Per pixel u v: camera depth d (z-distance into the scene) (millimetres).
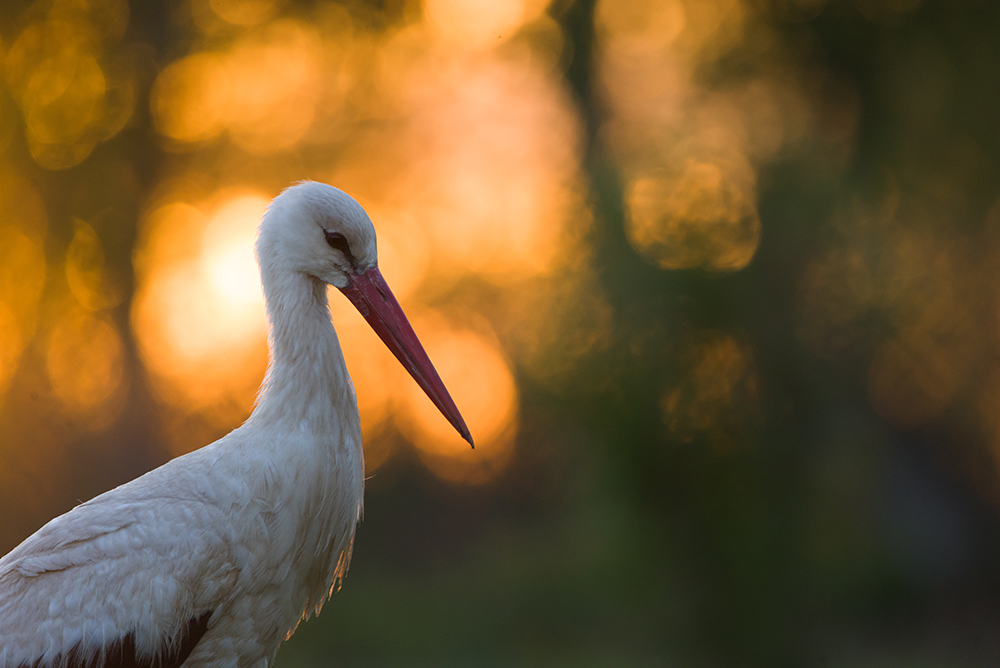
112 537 5020
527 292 16453
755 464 12789
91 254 19906
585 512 14609
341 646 15406
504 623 15766
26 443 18281
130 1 20312
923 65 16172
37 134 19781
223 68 21375
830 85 16281
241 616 5195
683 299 12602
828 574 14055
